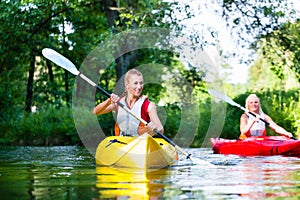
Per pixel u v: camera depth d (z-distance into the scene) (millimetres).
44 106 18328
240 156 6938
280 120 11203
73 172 4672
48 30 14055
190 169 4891
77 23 15156
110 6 13375
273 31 12094
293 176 4250
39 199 3066
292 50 12242
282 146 7203
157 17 11789
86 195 3211
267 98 12625
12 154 7785
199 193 3281
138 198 3092
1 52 12859
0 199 3074
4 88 15344
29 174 4508
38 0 11938
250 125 8281
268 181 3893
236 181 3900
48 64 18562
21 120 13492
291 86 15094
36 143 12523
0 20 12281
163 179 4059
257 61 18141
